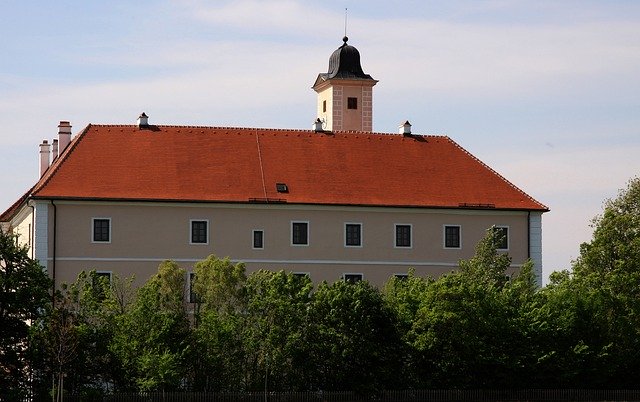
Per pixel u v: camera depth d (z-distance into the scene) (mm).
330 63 146750
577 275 101562
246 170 112188
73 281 105062
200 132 115375
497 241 107812
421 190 114000
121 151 111250
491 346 92812
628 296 98375
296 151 115625
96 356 86000
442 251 112500
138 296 88438
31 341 84750
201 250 107688
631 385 96312
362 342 89125
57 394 82750
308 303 89938
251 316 89000
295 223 109938
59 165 108375
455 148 120125
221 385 87438
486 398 91875
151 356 84750
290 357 88438
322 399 88312
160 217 107250
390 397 89750
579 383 94812
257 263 108750
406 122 120625
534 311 95250
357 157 116375
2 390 83688
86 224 105750
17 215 119250
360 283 92000
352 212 111000
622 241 101875
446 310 91375
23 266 86750
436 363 91938
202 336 87562
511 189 116375
